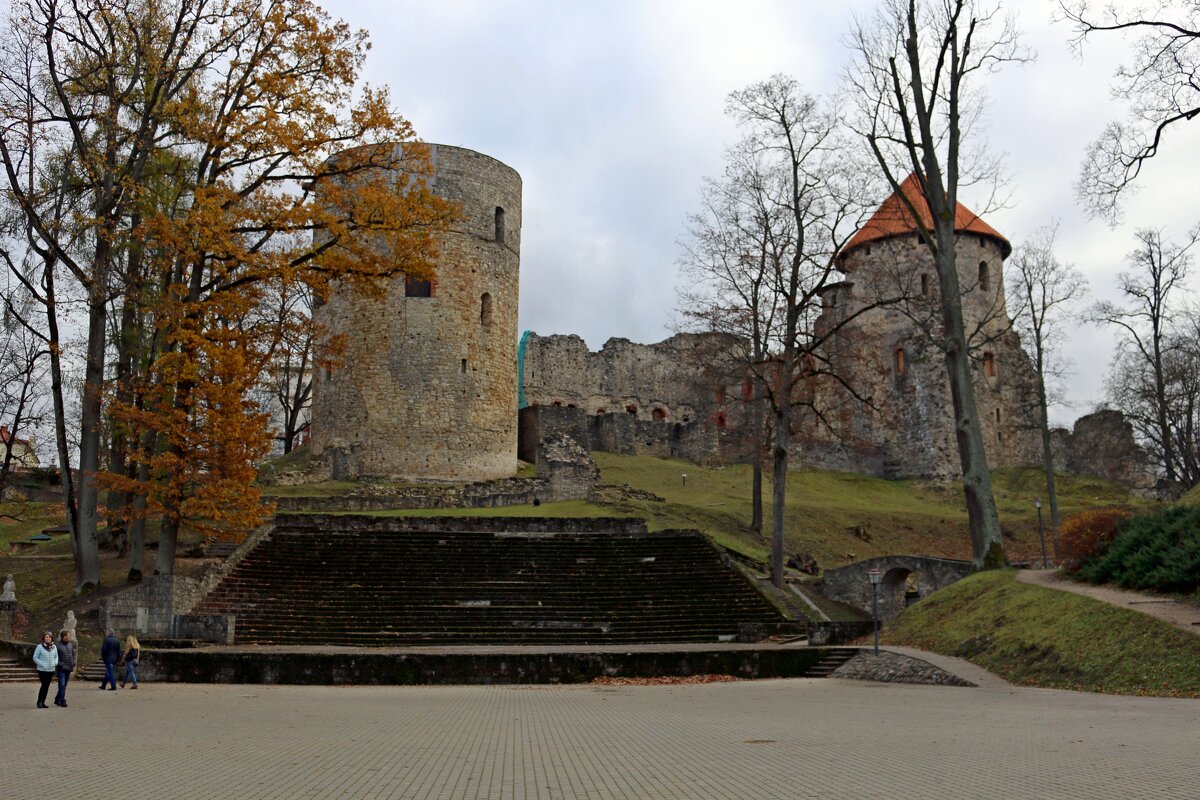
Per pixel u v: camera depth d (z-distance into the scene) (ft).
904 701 51.26
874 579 71.05
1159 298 131.44
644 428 191.83
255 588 89.76
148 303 83.10
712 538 109.50
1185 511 72.18
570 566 98.89
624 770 31.73
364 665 65.26
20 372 101.45
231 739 38.83
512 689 61.67
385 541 103.40
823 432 182.39
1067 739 36.42
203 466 87.25
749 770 31.37
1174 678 50.39
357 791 28.53
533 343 209.87
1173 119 71.97
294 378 205.05
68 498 87.51
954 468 175.22
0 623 73.97
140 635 79.61
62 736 39.68
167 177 95.20
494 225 151.74
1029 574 79.46
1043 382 139.44
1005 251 190.08
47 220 86.38
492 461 147.54
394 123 90.94
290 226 86.12
